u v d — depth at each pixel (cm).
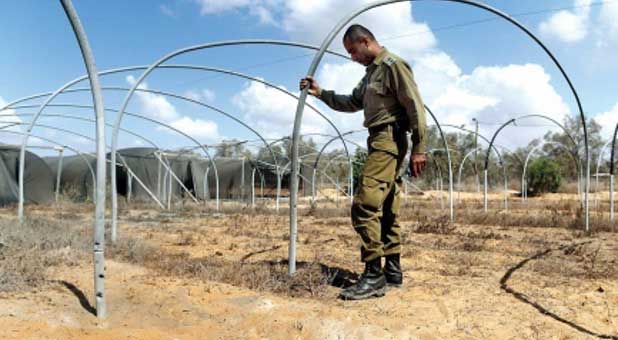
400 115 423
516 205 1959
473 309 391
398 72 405
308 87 480
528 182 2914
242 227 1121
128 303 407
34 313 356
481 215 1306
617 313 386
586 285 474
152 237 942
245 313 381
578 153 1255
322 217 1475
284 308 387
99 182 363
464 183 3525
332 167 3023
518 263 620
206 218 1432
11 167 2031
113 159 744
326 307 388
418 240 862
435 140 3225
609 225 1052
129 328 355
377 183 418
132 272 520
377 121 421
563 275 529
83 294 416
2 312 351
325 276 474
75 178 2439
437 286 464
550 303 409
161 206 1923
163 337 342
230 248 782
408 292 442
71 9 339
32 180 2106
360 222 423
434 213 1479
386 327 349
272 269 525
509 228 1105
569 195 2805
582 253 698
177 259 618
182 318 379
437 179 3281
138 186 2395
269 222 1279
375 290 422
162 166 2469
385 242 462
